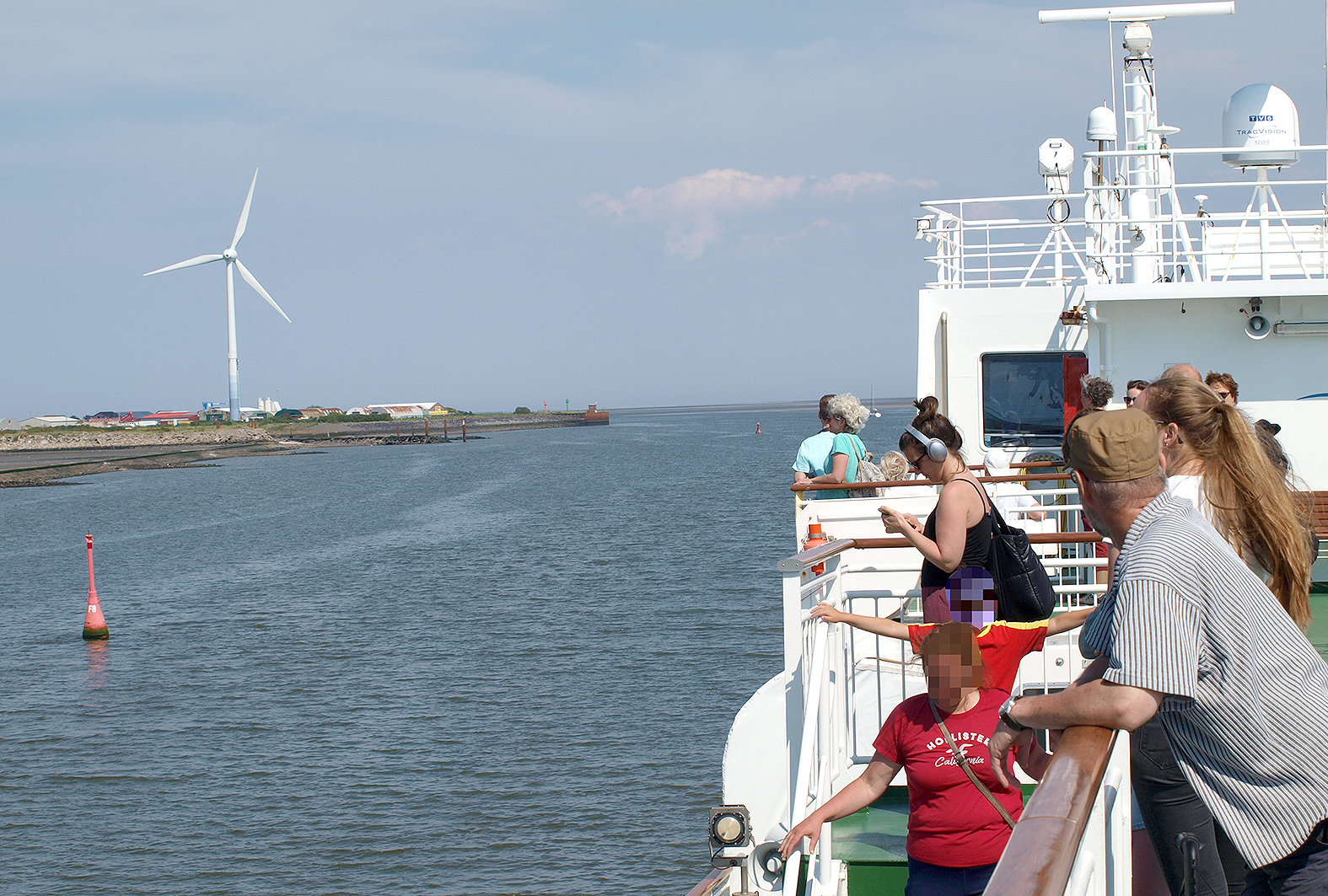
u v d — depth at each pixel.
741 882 5.63
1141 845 4.16
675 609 31.94
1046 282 12.31
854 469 9.23
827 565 5.83
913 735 4.04
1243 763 2.56
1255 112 11.87
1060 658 6.48
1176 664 2.35
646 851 16.27
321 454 162.50
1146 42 12.48
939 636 3.85
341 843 16.97
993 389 11.85
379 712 23.17
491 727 21.84
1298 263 12.29
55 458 148.75
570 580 38.12
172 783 19.64
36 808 18.69
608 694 23.62
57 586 41.97
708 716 21.83
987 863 3.95
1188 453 3.38
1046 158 12.59
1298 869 2.63
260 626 32.34
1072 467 2.76
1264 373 11.01
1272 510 3.23
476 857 16.31
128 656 29.19
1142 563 2.47
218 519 66.31
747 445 150.88
